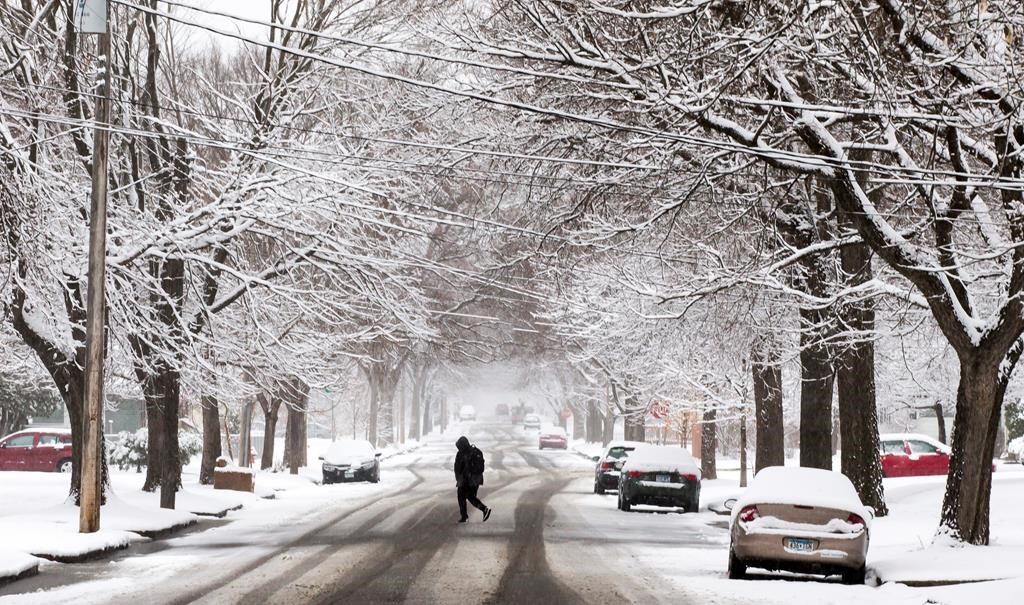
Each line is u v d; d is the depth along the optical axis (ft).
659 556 134.51
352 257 189.98
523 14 135.03
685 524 188.65
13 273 148.15
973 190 120.06
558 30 132.46
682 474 213.46
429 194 208.95
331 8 202.69
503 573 114.21
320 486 300.61
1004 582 98.22
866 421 173.37
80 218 169.89
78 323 176.14
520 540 151.94
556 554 134.10
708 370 262.47
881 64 106.73
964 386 119.96
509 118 151.43
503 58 139.13
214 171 191.52
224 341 199.52
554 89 139.44
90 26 145.18
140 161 211.41
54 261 152.76
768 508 112.06
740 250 175.52
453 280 301.43
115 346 193.06
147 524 161.68
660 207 148.25
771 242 167.53
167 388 190.60
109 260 174.50
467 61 101.50
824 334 163.94
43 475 277.64
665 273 183.52
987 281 158.92
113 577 110.73
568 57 123.44
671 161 140.46
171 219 197.47
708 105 111.96
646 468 213.66
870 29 115.24
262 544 146.41
